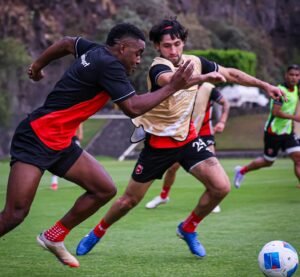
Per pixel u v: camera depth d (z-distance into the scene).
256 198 29.38
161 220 22.00
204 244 17.23
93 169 13.09
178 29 15.09
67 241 17.83
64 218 13.44
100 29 121.38
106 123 96.00
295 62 164.50
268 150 29.81
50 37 122.56
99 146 88.88
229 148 93.56
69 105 12.46
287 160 68.50
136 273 13.75
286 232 19.20
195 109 21.95
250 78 15.39
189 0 145.12
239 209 25.09
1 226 12.42
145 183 15.66
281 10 169.50
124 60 12.48
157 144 15.40
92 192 13.19
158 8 127.56
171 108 15.19
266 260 12.54
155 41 15.20
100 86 12.41
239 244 17.19
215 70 15.41
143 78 102.50
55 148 12.55
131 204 15.73
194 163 15.29
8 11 117.81
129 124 95.06
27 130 12.45
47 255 15.77
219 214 23.56
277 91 15.20
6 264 14.76
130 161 73.19
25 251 16.31
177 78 11.90
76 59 12.95
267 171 48.88
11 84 102.44
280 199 28.88
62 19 125.81
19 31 118.81
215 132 24.89
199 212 15.29
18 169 12.33
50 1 123.62
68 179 13.11
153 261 15.02
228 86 107.62
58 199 29.38
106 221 15.78
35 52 120.81
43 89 108.62
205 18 147.00
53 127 12.45
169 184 25.39
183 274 13.61
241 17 160.50
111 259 15.25
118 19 120.75
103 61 12.19
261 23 165.25
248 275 13.48
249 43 150.50
